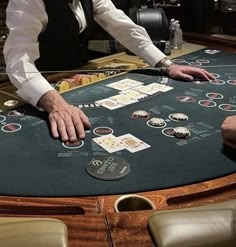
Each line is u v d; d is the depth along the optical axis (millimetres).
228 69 1889
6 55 1579
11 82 1611
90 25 1999
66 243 755
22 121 1354
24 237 752
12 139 1230
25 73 1498
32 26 1570
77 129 1268
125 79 1754
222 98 1550
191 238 768
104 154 1140
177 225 792
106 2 2014
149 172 1060
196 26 2822
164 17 2238
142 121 1352
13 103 1505
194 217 811
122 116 1390
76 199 954
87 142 1210
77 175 1041
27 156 1134
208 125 1323
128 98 1546
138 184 1011
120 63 2053
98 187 997
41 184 1005
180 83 1713
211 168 1084
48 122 1344
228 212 827
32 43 1587
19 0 1550
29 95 1466
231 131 1165
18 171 1060
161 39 2188
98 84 1697
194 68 1789
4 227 780
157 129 1293
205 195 995
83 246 807
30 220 807
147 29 2184
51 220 809
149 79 1757
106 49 2318
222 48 2244
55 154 1143
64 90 1622
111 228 851
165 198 966
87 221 871
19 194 967
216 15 2766
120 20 1983
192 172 1063
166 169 1074
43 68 1866
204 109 1449
